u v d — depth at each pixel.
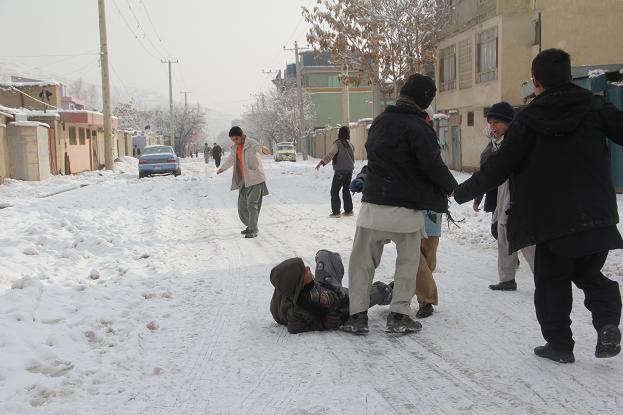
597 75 14.50
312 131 77.38
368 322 5.58
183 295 6.76
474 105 25.19
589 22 21.25
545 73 4.04
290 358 4.72
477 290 6.68
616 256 7.68
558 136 3.96
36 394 3.99
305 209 15.08
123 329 5.46
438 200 5.10
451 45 27.70
